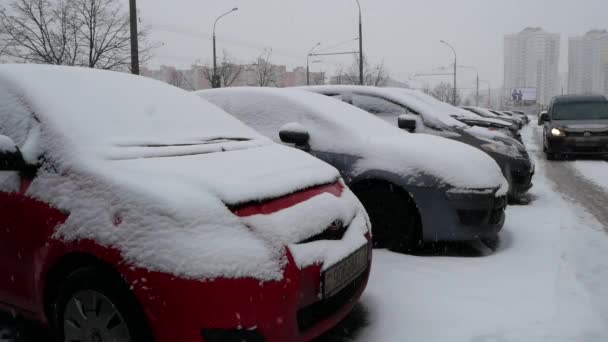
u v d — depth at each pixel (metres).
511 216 5.56
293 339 2.11
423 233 3.95
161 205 2.06
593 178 8.74
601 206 6.18
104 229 2.08
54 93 2.64
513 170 5.92
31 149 2.40
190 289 1.92
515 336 2.71
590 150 11.26
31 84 2.64
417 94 9.16
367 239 2.74
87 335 2.17
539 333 2.74
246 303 1.96
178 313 1.93
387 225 4.14
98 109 2.71
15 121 2.54
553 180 8.52
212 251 1.98
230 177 2.34
